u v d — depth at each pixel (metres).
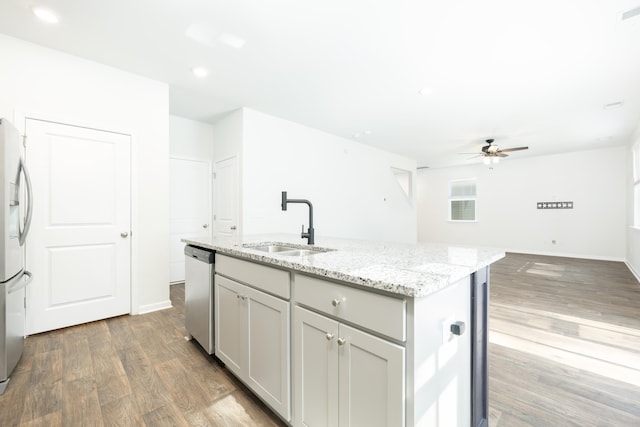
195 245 2.31
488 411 1.47
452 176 8.63
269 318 1.44
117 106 2.84
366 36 2.33
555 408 1.57
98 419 1.44
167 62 2.74
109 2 1.94
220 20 2.14
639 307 3.22
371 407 0.99
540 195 7.23
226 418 1.46
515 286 4.15
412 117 4.29
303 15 2.08
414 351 0.89
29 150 2.39
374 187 6.32
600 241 6.45
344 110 4.03
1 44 2.30
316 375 1.19
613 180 6.29
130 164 2.92
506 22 2.14
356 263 1.23
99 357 2.06
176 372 1.88
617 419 1.48
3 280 1.69
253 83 3.19
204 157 4.56
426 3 1.96
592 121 4.44
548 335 2.49
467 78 3.04
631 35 2.28
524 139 5.57
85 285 2.67
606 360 2.07
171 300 3.46
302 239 2.45
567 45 2.43
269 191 4.25
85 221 2.66
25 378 1.79
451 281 1.00
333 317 1.12
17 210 1.93
